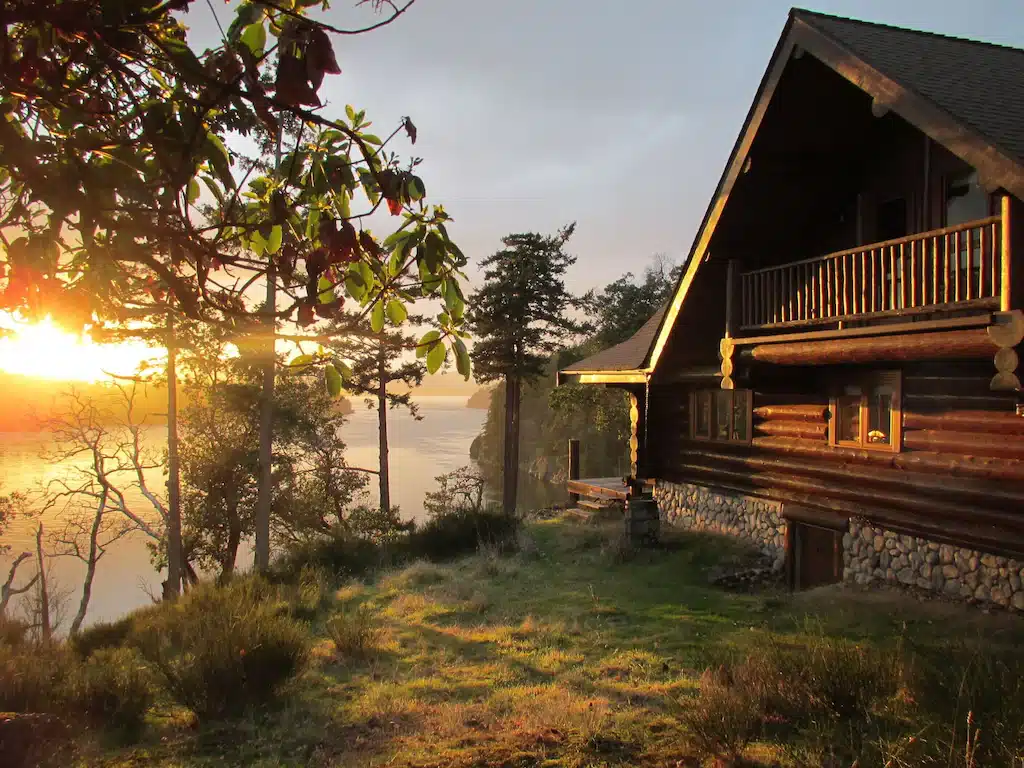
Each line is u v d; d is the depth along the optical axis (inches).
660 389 693.9
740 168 461.4
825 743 209.6
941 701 208.4
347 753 244.4
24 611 901.2
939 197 410.3
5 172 93.4
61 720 250.8
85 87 91.0
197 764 241.9
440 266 102.3
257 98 80.9
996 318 295.3
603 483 866.8
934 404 413.7
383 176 90.6
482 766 213.0
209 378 976.3
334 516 1279.5
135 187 84.6
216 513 1069.8
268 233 99.7
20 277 80.1
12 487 1630.2
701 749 213.2
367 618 412.5
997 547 375.9
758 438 566.6
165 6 78.5
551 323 1509.6
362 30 76.3
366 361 1171.3
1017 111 315.6
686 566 554.9
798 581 521.3
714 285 585.3
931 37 462.6
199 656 310.2
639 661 332.8
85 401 984.9
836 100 430.9
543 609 452.1
